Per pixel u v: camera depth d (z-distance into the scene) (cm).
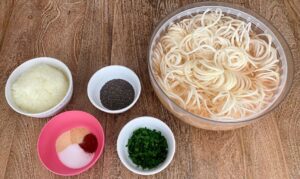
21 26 44
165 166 32
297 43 41
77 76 40
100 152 33
